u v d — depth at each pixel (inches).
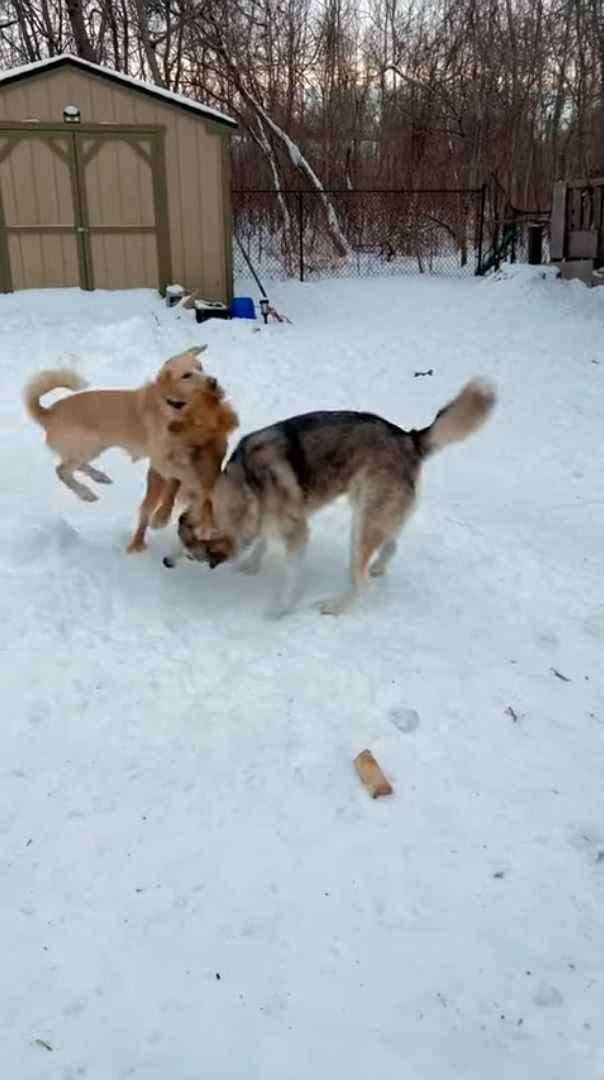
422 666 147.1
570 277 585.0
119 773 118.7
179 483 175.3
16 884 99.8
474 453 278.1
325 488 164.1
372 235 812.0
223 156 539.5
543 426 308.3
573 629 160.9
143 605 163.6
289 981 89.1
